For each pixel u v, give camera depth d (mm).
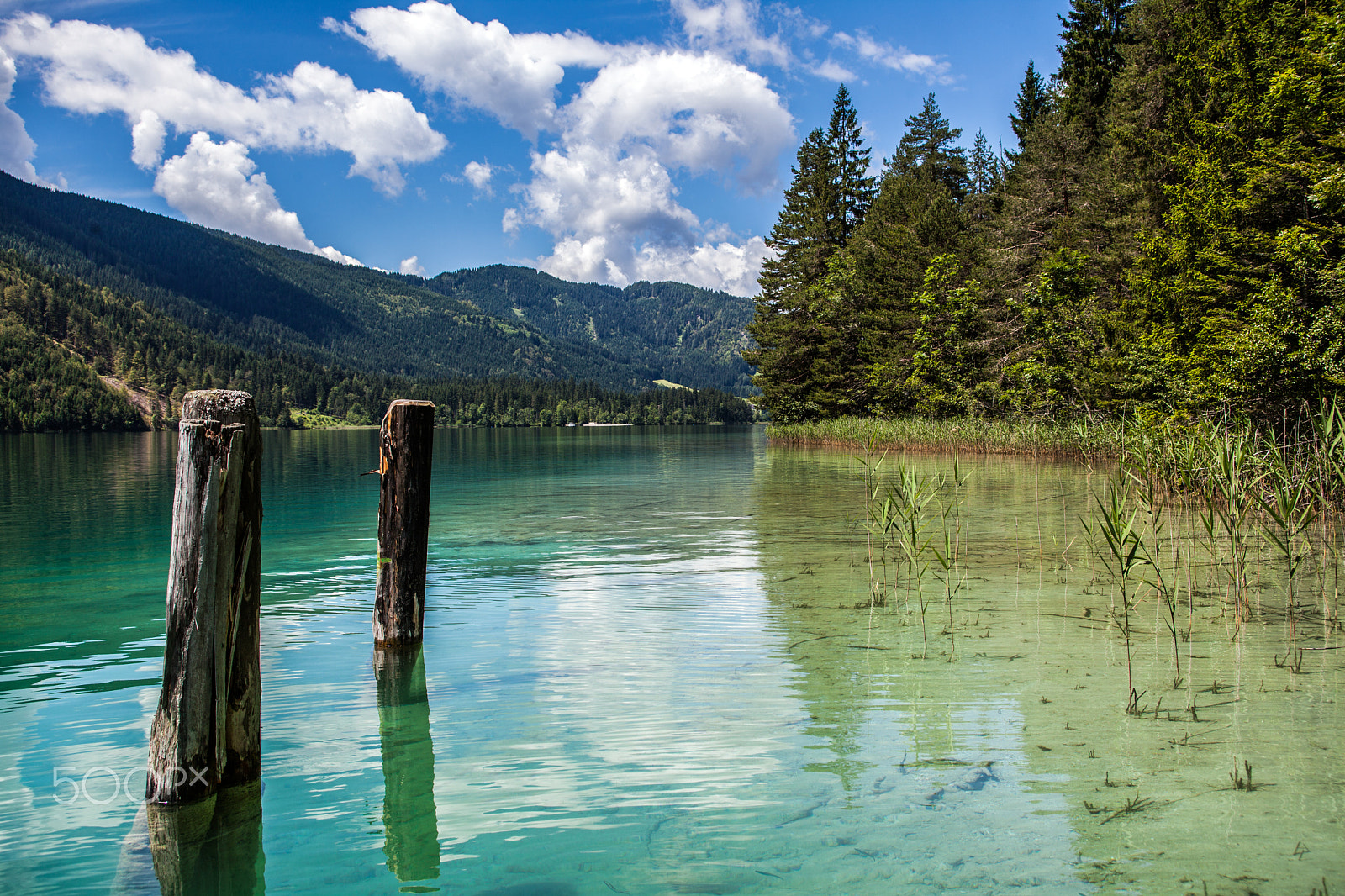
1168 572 8938
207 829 3617
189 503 3775
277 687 5551
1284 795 3682
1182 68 25672
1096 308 31141
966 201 55062
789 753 4312
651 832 3498
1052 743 4355
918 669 5746
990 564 9688
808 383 51906
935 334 41281
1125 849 3244
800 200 56375
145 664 6082
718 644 6492
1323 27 18219
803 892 2992
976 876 3076
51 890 3174
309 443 69875
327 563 10461
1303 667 5602
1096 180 34031
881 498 17453
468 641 6680
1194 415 17688
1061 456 26859
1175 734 4445
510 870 3225
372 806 3816
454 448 56312
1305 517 6555
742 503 17484
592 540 12266
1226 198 19688
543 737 4598
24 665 6059
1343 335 14891
